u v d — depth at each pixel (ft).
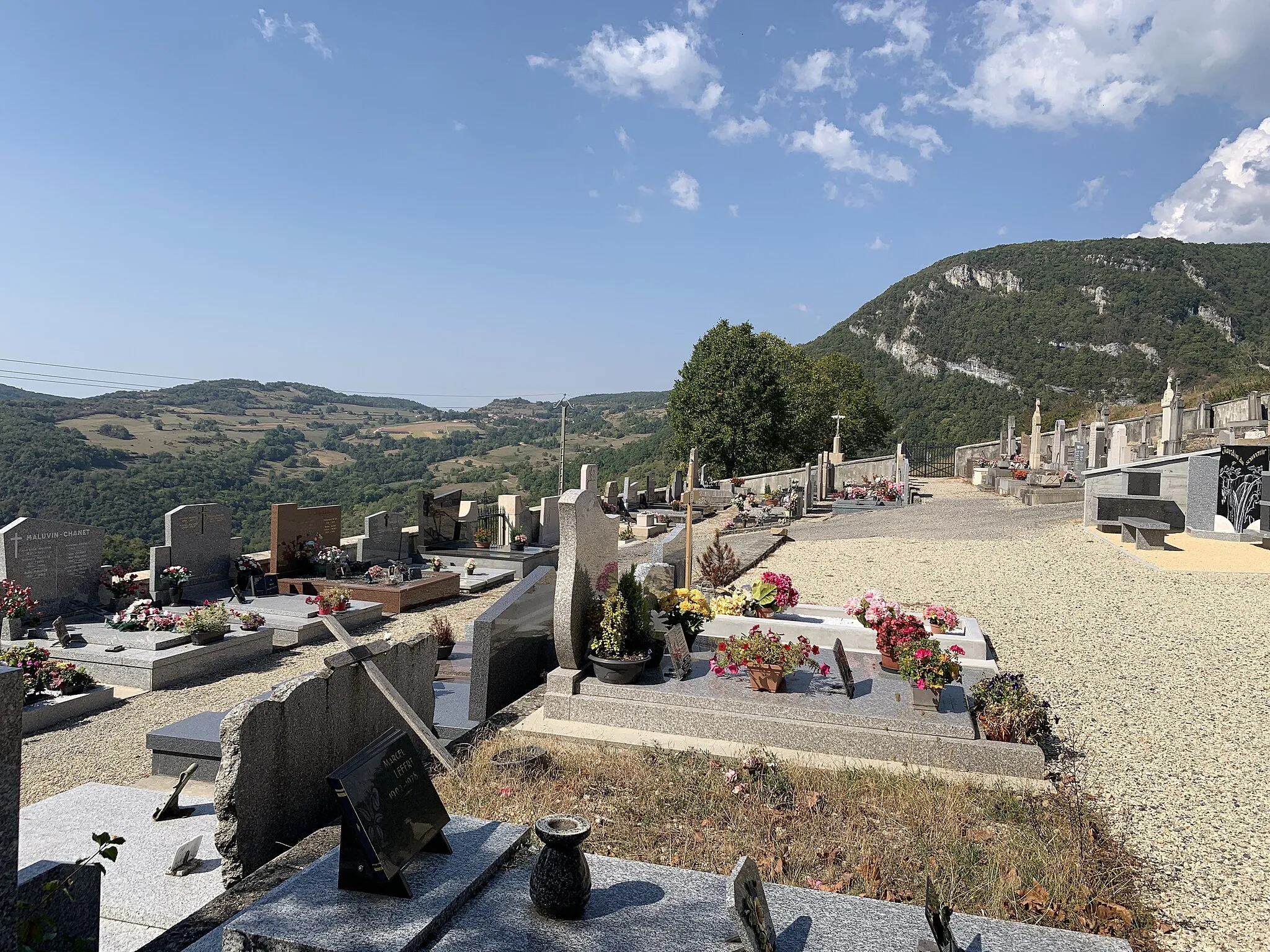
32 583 41.55
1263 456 57.72
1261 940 14.65
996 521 76.84
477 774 21.38
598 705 26.03
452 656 36.83
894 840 18.08
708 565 50.85
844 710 24.38
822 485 118.01
